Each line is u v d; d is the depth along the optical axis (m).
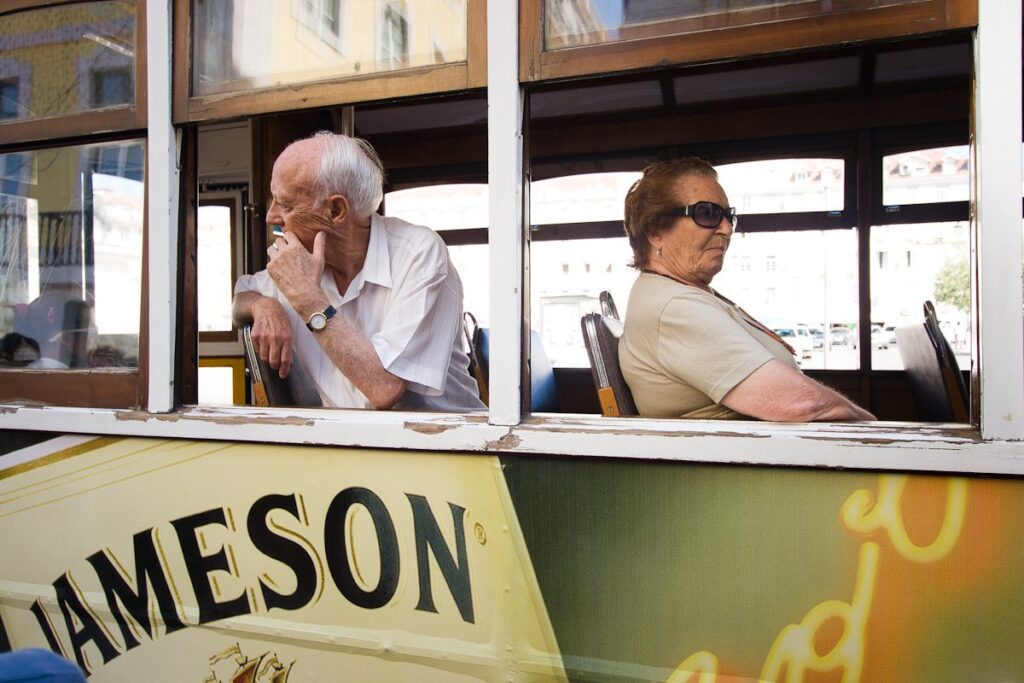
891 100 2.89
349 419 1.57
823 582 1.29
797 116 2.98
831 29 1.27
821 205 2.96
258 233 2.81
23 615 1.90
